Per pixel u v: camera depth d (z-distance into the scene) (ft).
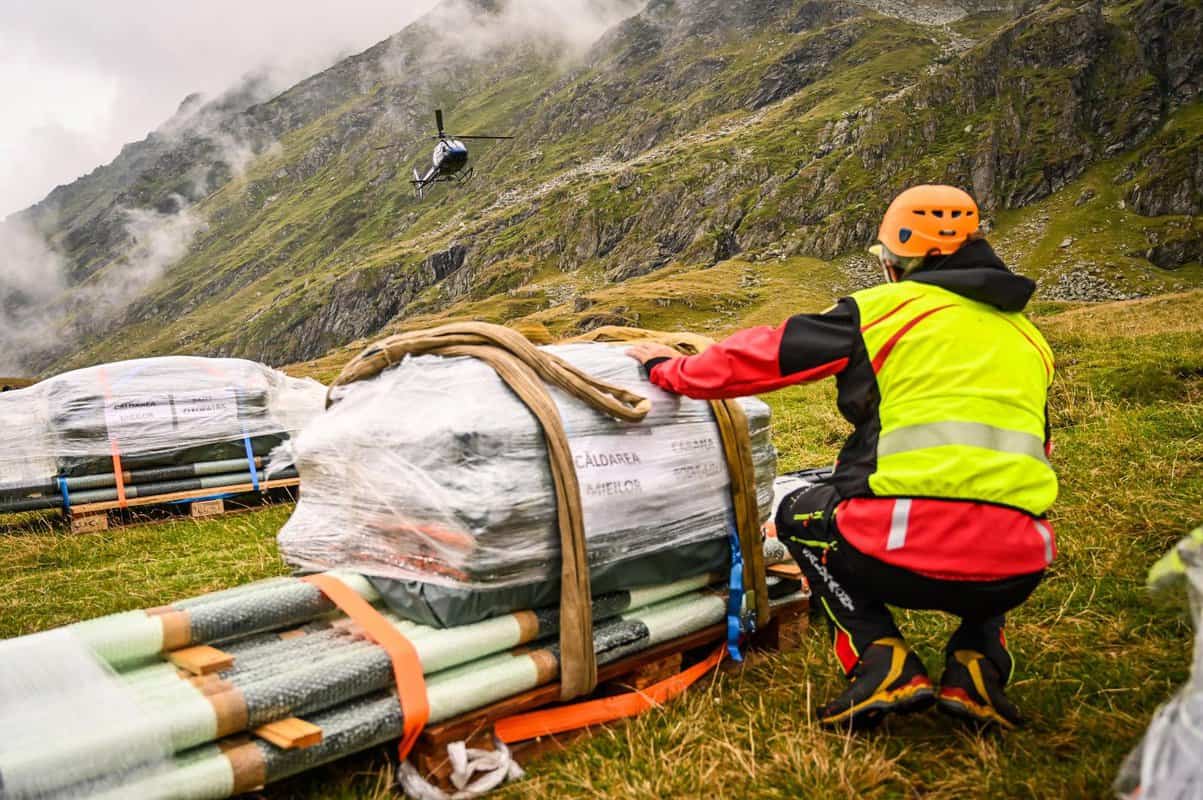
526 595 9.81
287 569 18.72
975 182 508.12
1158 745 6.28
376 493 10.27
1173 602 11.98
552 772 9.41
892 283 9.84
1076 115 533.96
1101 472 19.69
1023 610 13.00
